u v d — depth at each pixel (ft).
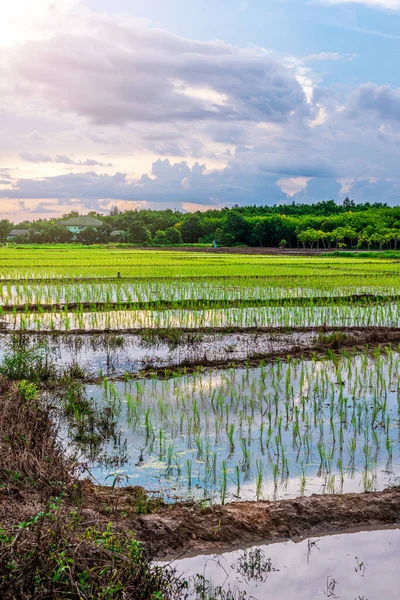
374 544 17.70
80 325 53.42
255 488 20.81
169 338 47.80
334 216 406.41
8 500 17.06
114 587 12.96
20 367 36.32
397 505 19.40
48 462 20.66
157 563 16.49
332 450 24.36
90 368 38.70
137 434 26.03
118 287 76.89
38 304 61.82
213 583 15.65
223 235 331.16
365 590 15.48
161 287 80.23
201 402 30.89
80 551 13.58
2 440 21.18
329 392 32.83
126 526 17.42
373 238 269.64
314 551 17.26
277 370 37.83
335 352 43.83
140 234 326.44
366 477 21.81
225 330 52.06
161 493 20.33
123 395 32.19
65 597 12.59
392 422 27.89
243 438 25.46
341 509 19.06
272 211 514.27
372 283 86.33
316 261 152.76
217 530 17.81
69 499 18.79
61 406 29.76
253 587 15.49
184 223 380.37
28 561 12.91
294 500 19.44
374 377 36.32
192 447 24.53
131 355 42.60
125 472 22.11
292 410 29.55
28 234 418.92
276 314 60.54
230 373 37.35
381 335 49.26
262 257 179.63
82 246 311.27
